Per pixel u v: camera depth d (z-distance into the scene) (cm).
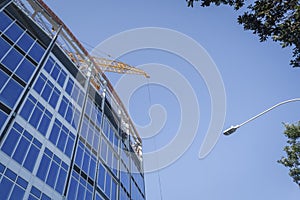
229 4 1093
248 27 1086
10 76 2383
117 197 3266
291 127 2308
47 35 3206
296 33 984
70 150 2723
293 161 2261
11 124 2128
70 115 3020
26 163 2106
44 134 2462
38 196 2055
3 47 2492
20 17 2906
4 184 1834
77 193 2514
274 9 1016
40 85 2738
